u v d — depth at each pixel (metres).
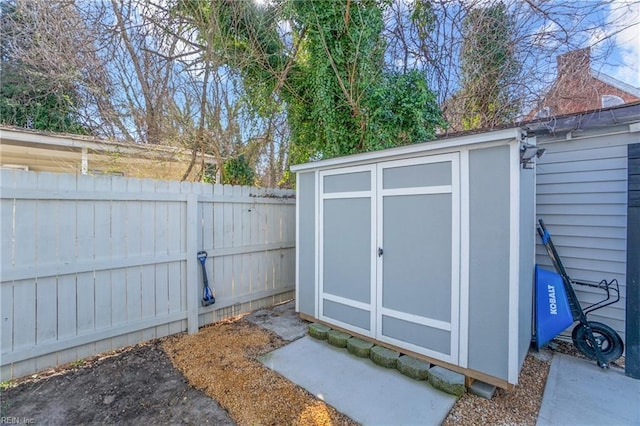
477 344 2.52
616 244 3.20
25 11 4.68
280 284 5.02
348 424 2.13
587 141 3.35
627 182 2.94
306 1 4.51
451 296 2.67
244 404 2.36
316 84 4.88
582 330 3.06
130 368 2.88
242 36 5.01
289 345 3.42
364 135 4.78
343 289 3.60
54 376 2.72
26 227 2.68
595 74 5.12
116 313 3.23
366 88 4.57
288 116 5.69
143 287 3.43
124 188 3.28
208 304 3.93
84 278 3.02
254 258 4.64
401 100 4.67
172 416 2.23
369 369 2.89
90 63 5.02
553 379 2.71
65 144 5.18
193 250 3.80
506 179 2.37
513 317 2.33
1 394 2.45
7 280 2.58
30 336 2.71
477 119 5.84
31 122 5.99
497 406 2.32
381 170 3.21
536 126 3.43
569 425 2.12
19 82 5.59
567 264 3.50
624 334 3.12
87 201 3.03
